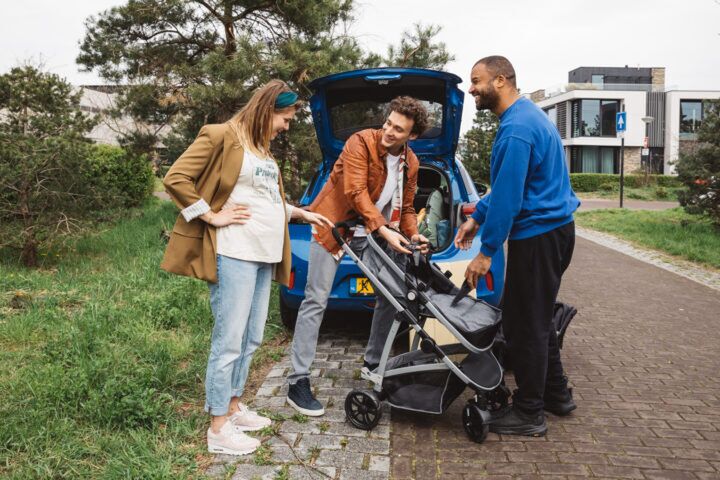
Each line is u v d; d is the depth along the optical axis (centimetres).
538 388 305
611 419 330
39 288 570
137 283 585
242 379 304
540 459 282
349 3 964
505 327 311
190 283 568
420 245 322
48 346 396
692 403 353
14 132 677
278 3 926
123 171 1272
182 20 951
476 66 303
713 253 906
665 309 596
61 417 298
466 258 433
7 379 348
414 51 1002
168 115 946
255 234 276
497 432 309
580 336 498
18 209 671
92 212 718
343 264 424
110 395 306
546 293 300
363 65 979
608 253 984
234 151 267
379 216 315
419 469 270
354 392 309
